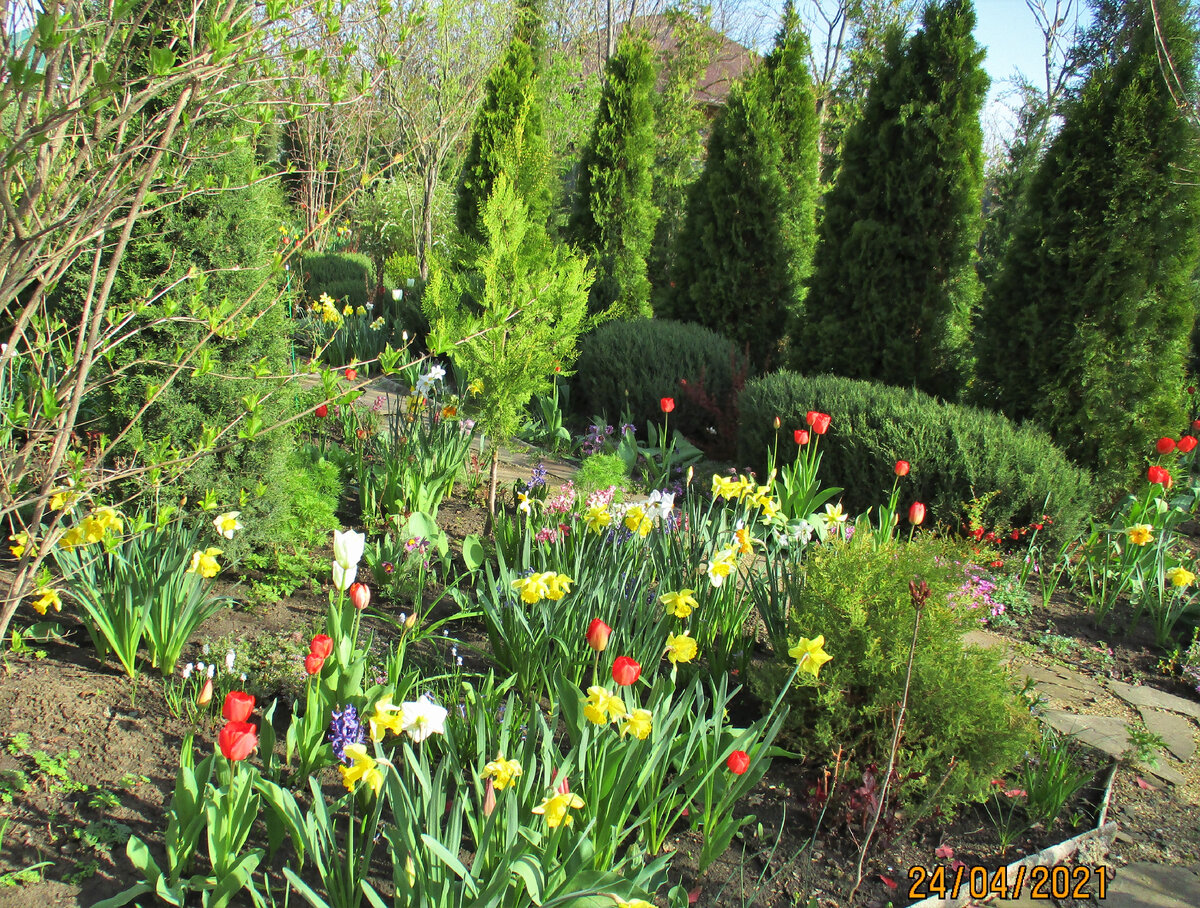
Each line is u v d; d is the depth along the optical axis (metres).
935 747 2.81
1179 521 5.97
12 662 3.11
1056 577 4.95
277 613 3.75
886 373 7.14
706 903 2.36
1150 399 5.95
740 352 8.93
